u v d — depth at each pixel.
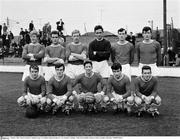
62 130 4.85
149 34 6.73
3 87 10.11
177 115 5.92
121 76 6.05
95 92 6.30
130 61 6.96
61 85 6.06
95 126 5.10
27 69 7.19
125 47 6.79
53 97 5.96
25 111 6.33
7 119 5.62
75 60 7.20
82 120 5.54
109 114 6.08
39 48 7.15
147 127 5.02
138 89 5.98
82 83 6.26
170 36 20.20
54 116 5.89
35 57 7.00
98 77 6.22
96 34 6.92
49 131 4.80
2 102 7.37
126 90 6.05
